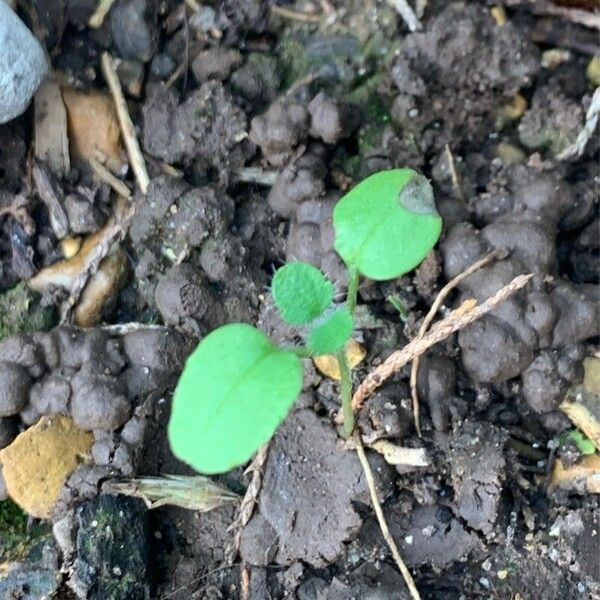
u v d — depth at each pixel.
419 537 0.07
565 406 0.08
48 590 0.07
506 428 0.08
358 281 0.07
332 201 0.08
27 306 0.08
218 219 0.08
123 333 0.08
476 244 0.08
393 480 0.07
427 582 0.07
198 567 0.08
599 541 0.07
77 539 0.07
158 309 0.08
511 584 0.07
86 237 0.08
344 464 0.07
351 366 0.08
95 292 0.08
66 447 0.08
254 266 0.08
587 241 0.08
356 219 0.07
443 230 0.08
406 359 0.07
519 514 0.07
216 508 0.08
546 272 0.08
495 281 0.08
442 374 0.08
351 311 0.07
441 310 0.08
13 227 0.08
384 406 0.07
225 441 0.06
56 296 0.08
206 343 0.06
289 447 0.07
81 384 0.07
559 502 0.08
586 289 0.08
